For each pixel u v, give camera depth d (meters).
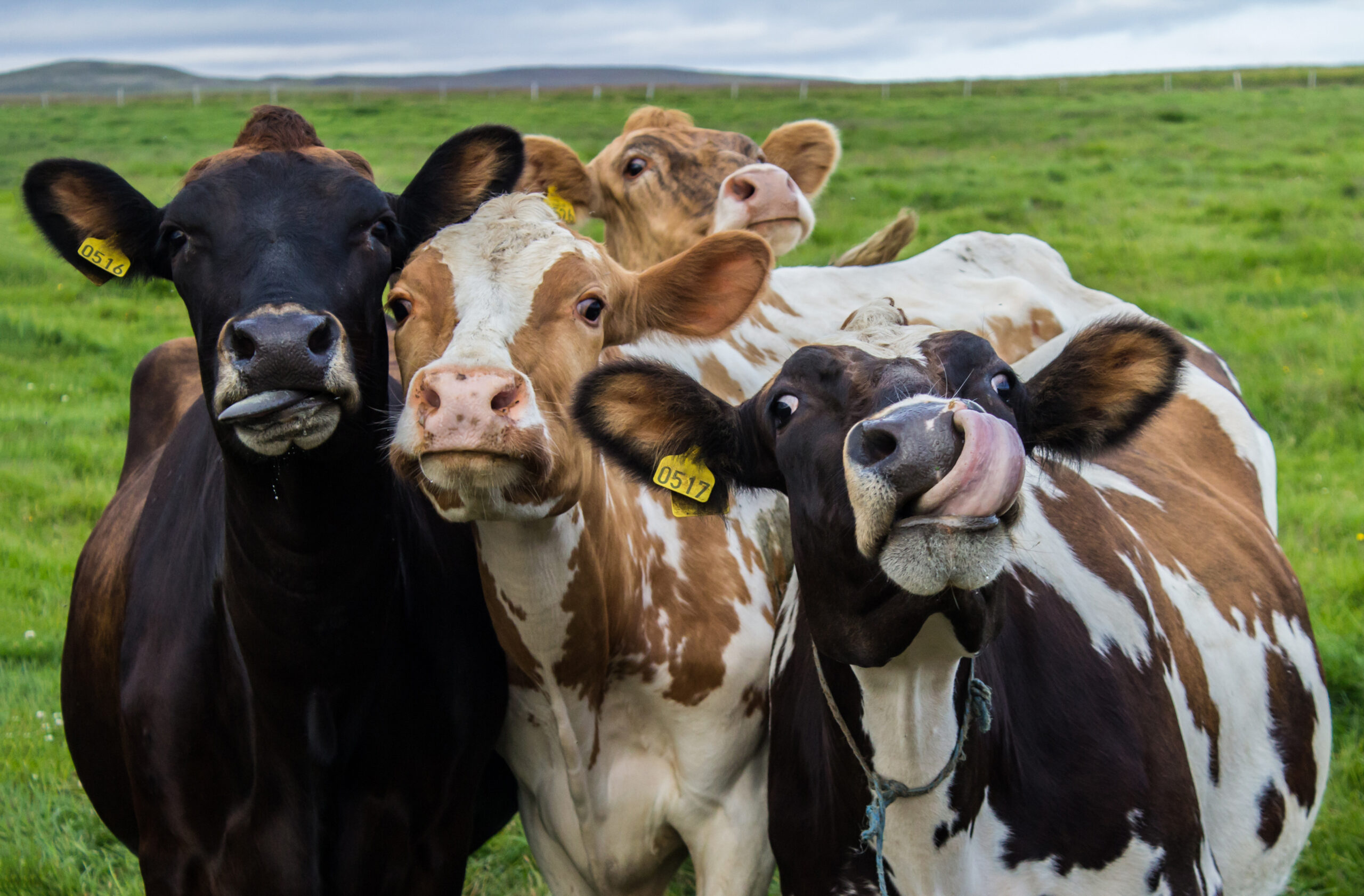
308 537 3.08
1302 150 25.25
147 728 3.47
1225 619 3.98
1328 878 4.53
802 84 53.69
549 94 58.66
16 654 6.64
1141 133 29.14
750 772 4.03
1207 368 5.39
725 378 4.85
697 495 3.25
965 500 2.25
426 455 2.95
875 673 2.92
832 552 2.67
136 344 13.04
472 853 4.57
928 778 2.95
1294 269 14.77
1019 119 34.06
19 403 10.83
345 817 3.44
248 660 3.25
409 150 28.84
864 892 3.18
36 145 31.09
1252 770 3.89
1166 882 3.12
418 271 3.30
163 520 3.78
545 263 3.29
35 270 16.20
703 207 5.62
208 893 3.47
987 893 3.06
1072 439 3.12
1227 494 4.69
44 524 8.39
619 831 3.92
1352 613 6.33
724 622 3.95
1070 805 3.08
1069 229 17.64
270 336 2.70
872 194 20.50
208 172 3.12
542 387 3.18
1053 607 3.32
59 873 4.80
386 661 3.41
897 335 2.86
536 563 3.42
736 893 3.94
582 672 3.64
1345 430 9.31
